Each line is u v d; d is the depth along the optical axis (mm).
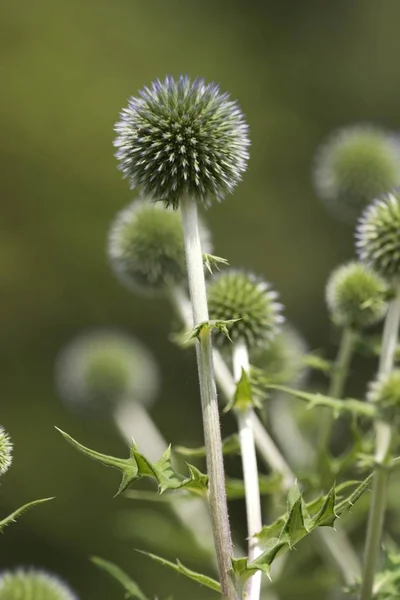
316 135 30578
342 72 32031
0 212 26359
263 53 31609
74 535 22562
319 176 14086
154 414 22516
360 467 7977
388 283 9320
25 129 27297
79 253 26156
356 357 19141
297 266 27172
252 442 7117
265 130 30062
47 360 25156
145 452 13102
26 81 27922
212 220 26906
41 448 23875
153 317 25203
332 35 32469
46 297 25656
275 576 9445
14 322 25297
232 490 7797
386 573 7652
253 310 9211
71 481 23297
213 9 32062
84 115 27969
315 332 25828
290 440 11797
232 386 8836
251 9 32312
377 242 9078
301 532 5723
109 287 25859
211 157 7000
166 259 11047
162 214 11211
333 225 27625
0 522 5684
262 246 27156
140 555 20312
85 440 23828
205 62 30953
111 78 29000
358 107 31656
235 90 30641
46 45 28875
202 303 6234
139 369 13773
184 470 11391
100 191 27078
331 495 5680
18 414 24234
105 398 13281
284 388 7422
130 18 30516
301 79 31625
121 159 7172
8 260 25609
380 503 7484
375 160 13227
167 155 6898
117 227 11789
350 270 10070
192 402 23094
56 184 26875
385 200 9539
